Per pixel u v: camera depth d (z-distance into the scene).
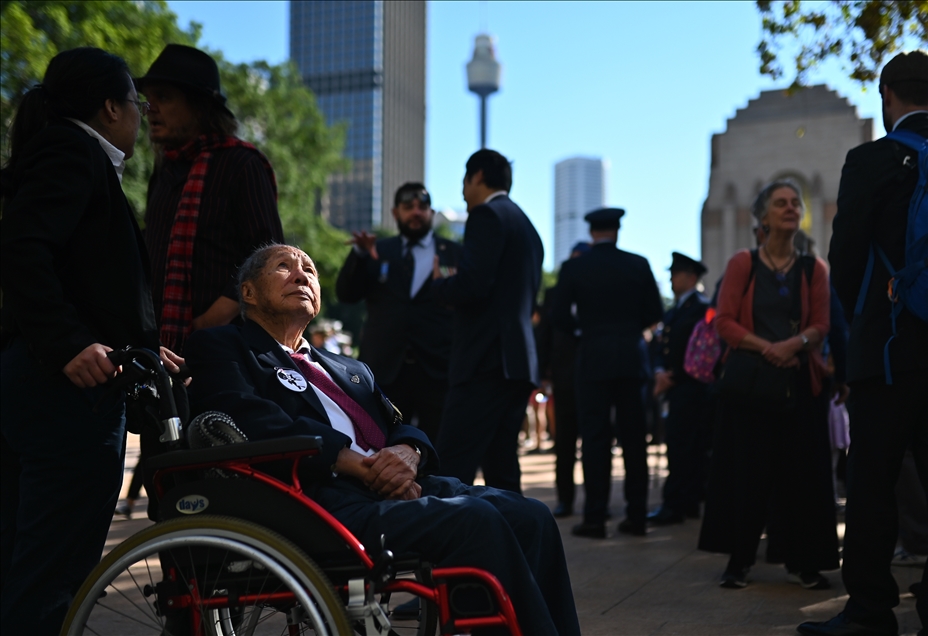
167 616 2.45
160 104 3.65
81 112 2.88
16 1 17.30
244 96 34.28
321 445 2.34
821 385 4.56
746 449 4.54
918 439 3.49
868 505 3.49
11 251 2.53
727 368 4.52
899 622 3.80
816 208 46.88
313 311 3.01
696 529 6.60
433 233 5.92
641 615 3.99
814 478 4.48
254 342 2.90
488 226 4.40
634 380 6.27
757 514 4.53
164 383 2.51
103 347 2.56
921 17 6.82
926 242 3.36
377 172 131.12
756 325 4.60
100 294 2.74
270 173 3.79
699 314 7.25
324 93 134.50
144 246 2.93
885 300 3.48
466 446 4.36
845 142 46.69
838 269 3.60
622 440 6.34
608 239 6.43
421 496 2.79
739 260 4.71
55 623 2.64
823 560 4.45
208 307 3.57
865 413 3.52
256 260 3.01
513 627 2.27
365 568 2.30
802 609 4.09
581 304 6.31
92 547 2.75
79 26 19.48
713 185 49.16
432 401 5.68
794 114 47.84
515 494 2.79
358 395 3.00
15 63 16.44
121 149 2.98
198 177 3.61
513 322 4.45
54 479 2.68
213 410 2.67
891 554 3.49
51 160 2.64
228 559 2.32
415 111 148.25
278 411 2.66
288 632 2.64
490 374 4.41
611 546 5.82
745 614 3.99
